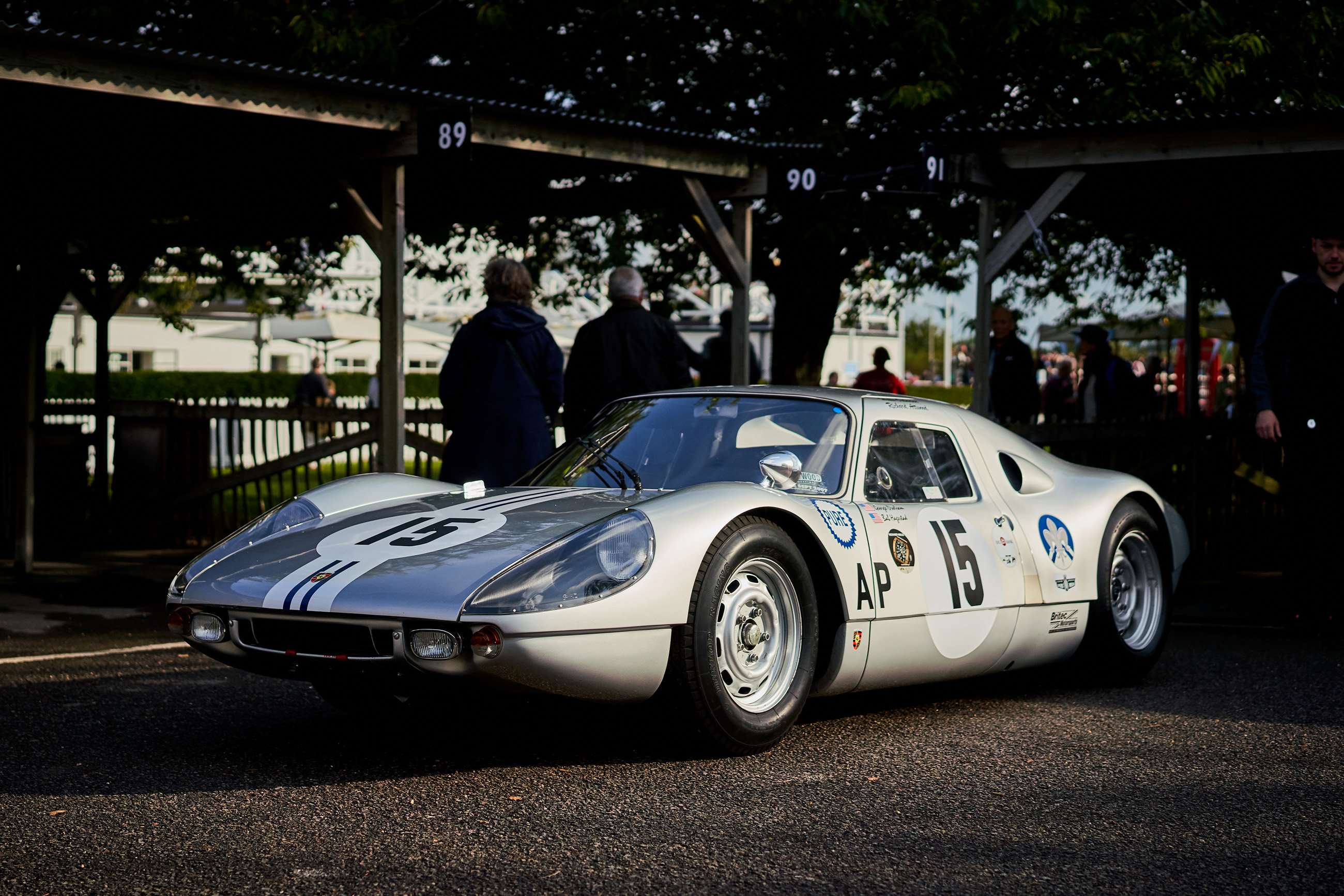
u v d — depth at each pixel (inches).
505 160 347.6
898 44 463.2
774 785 154.8
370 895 116.9
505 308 260.7
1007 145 353.4
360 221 323.6
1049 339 872.3
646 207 395.9
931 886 120.7
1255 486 368.8
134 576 370.6
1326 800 150.9
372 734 181.6
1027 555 206.7
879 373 521.7
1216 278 453.7
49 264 413.4
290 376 1286.9
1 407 384.8
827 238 490.9
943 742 179.2
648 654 155.4
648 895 117.4
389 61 472.1
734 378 393.1
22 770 161.2
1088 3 481.4
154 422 454.3
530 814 142.3
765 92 514.6
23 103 278.4
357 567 159.3
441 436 530.3
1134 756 171.8
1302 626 281.9
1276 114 316.8
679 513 160.9
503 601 148.2
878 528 183.9
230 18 475.2
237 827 137.3
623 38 510.0
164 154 334.6
